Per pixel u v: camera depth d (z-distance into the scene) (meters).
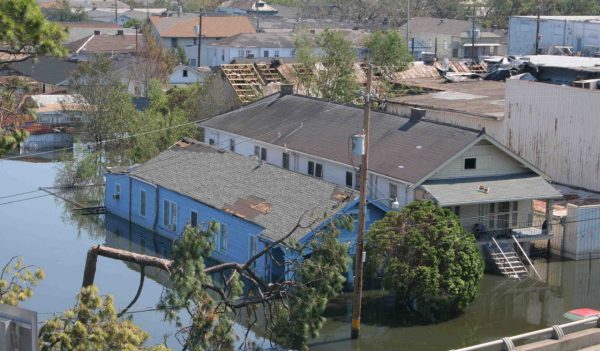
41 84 93.81
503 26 142.62
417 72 82.75
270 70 77.94
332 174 48.72
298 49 82.38
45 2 173.38
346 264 30.30
